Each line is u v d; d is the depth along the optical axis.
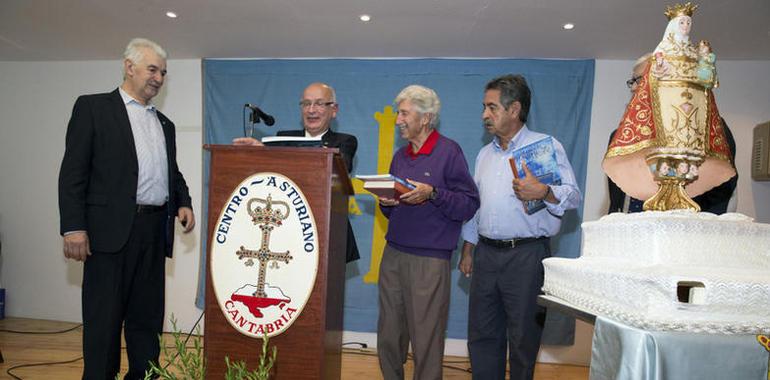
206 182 3.68
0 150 3.99
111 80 3.88
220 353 1.36
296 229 1.36
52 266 3.92
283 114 3.61
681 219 0.95
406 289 1.97
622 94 3.39
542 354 3.39
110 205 1.93
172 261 3.70
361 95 3.55
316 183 1.36
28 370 2.70
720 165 1.21
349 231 2.44
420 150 2.05
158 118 2.22
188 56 3.67
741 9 2.54
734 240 0.96
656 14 2.66
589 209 3.38
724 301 0.83
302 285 1.34
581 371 3.21
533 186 1.82
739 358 0.82
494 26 2.93
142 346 2.15
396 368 2.05
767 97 3.27
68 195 1.85
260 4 2.75
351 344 3.50
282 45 3.39
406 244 1.97
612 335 0.90
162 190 2.15
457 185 1.99
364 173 3.53
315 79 3.60
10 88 3.98
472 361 2.13
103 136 1.96
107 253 1.92
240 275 1.36
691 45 1.10
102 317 1.91
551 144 1.99
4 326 3.67
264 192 1.37
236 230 1.37
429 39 3.18
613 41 3.08
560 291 1.21
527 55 3.40
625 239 1.06
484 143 3.45
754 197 3.24
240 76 3.65
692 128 1.08
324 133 2.36
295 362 1.34
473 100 3.47
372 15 2.85
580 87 3.39
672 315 0.84
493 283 2.08
